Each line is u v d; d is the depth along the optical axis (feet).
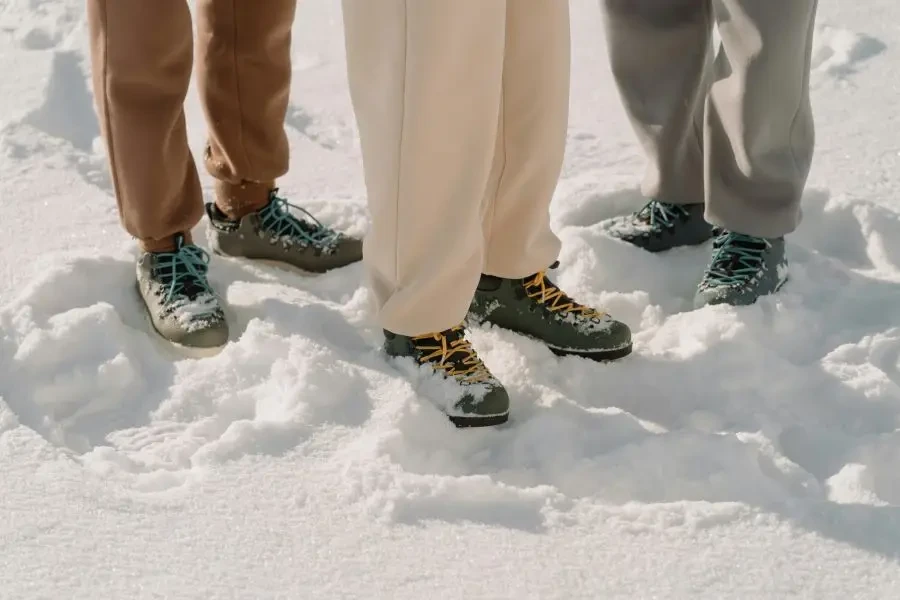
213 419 5.60
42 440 5.27
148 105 5.90
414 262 5.56
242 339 6.14
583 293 6.89
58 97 9.54
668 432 5.51
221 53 6.50
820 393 5.93
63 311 6.36
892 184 8.07
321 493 5.01
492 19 4.99
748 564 4.66
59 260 6.60
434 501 4.97
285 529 4.78
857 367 6.07
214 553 4.63
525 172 5.86
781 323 6.46
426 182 5.28
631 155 8.81
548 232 6.27
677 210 7.43
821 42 10.47
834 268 7.09
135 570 4.51
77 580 4.44
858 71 9.93
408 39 4.91
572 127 9.30
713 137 6.69
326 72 10.42
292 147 8.88
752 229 6.70
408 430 5.55
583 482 5.23
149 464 5.25
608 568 4.64
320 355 5.96
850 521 4.89
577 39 11.06
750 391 5.97
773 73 6.26
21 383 5.68
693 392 6.02
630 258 7.27
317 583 4.50
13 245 6.98
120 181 6.15
